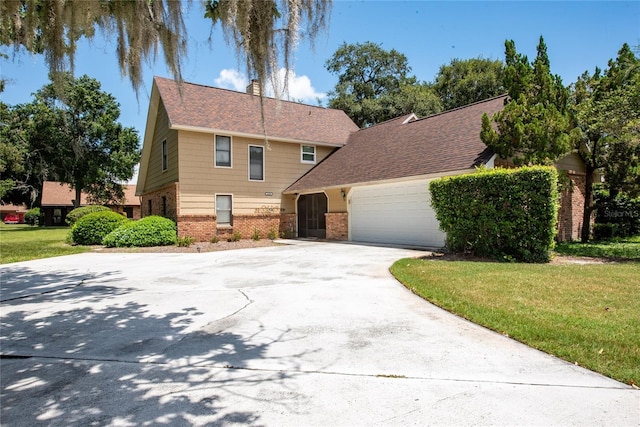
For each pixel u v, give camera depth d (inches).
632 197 542.9
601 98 464.1
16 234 936.9
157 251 506.3
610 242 521.7
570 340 141.6
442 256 368.5
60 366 132.6
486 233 353.7
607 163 506.9
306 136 720.3
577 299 196.5
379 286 248.8
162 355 140.9
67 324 182.1
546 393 106.8
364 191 578.9
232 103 695.1
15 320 189.9
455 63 1398.9
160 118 685.3
